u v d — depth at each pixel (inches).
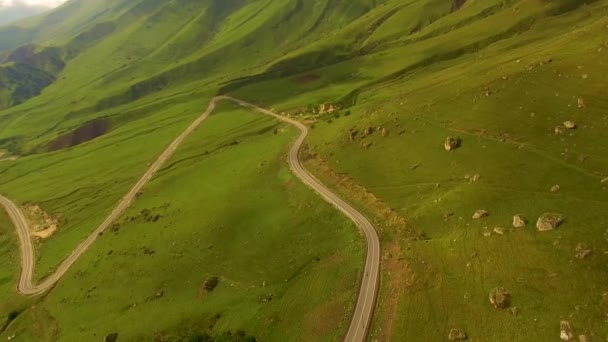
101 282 4987.7
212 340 3432.6
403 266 3230.8
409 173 4387.3
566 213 2910.9
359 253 3634.4
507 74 4751.5
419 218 3693.4
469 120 4478.3
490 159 3878.0
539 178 3410.4
